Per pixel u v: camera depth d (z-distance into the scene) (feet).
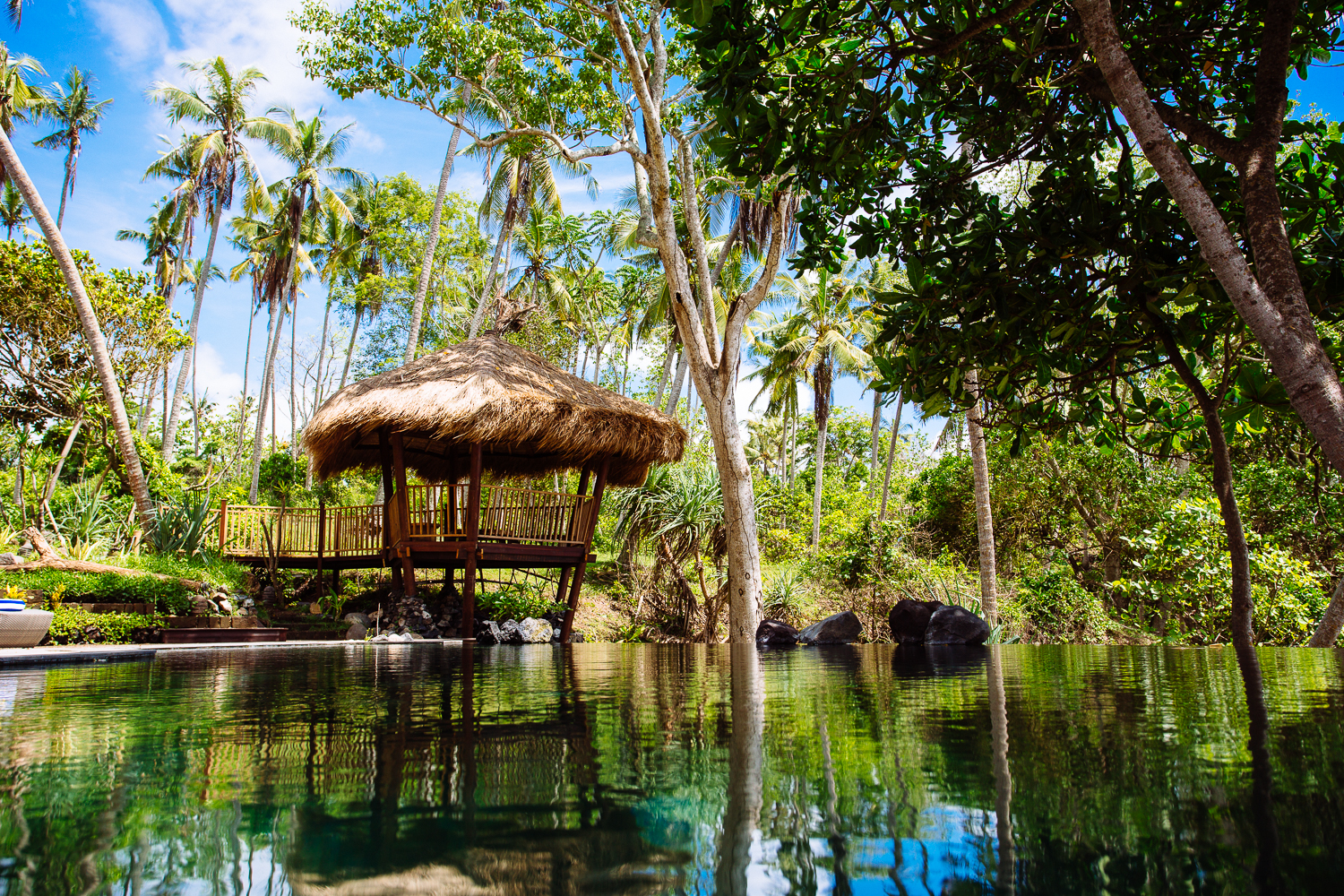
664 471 50.08
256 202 91.09
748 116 12.27
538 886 2.43
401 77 36.60
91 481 47.80
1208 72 12.78
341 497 77.97
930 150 13.76
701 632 49.49
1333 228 11.55
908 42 12.03
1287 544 40.40
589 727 5.98
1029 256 12.74
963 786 3.88
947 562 55.98
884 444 129.70
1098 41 9.55
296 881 2.49
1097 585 51.65
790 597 49.29
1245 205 9.33
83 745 5.27
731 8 11.50
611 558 59.11
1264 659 14.62
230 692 9.25
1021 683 9.96
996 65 13.03
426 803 3.59
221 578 36.88
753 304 38.52
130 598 29.71
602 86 37.76
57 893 2.34
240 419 98.58
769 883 2.46
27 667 15.06
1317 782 3.87
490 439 34.47
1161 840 2.92
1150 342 13.28
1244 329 12.82
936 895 2.31
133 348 44.29
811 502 85.40
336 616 39.29
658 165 35.55
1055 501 55.01
